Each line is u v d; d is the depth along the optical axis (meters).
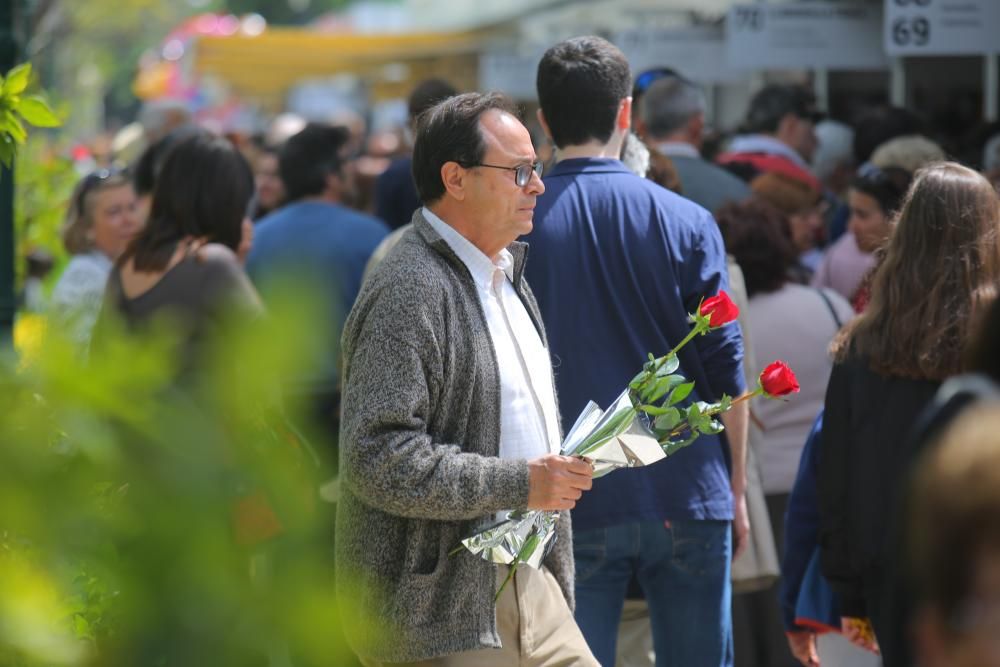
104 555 1.69
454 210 5.79
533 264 7.05
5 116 5.61
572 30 29.88
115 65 53.91
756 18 16.94
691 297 7.07
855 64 16.94
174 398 1.75
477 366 5.61
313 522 1.79
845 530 6.64
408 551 5.56
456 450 5.50
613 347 7.01
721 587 7.09
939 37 13.48
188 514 1.69
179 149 7.96
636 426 5.62
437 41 37.94
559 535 6.12
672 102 11.12
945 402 3.10
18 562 1.71
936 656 2.03
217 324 1.85
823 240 14.09
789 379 5.66
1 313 9.97
